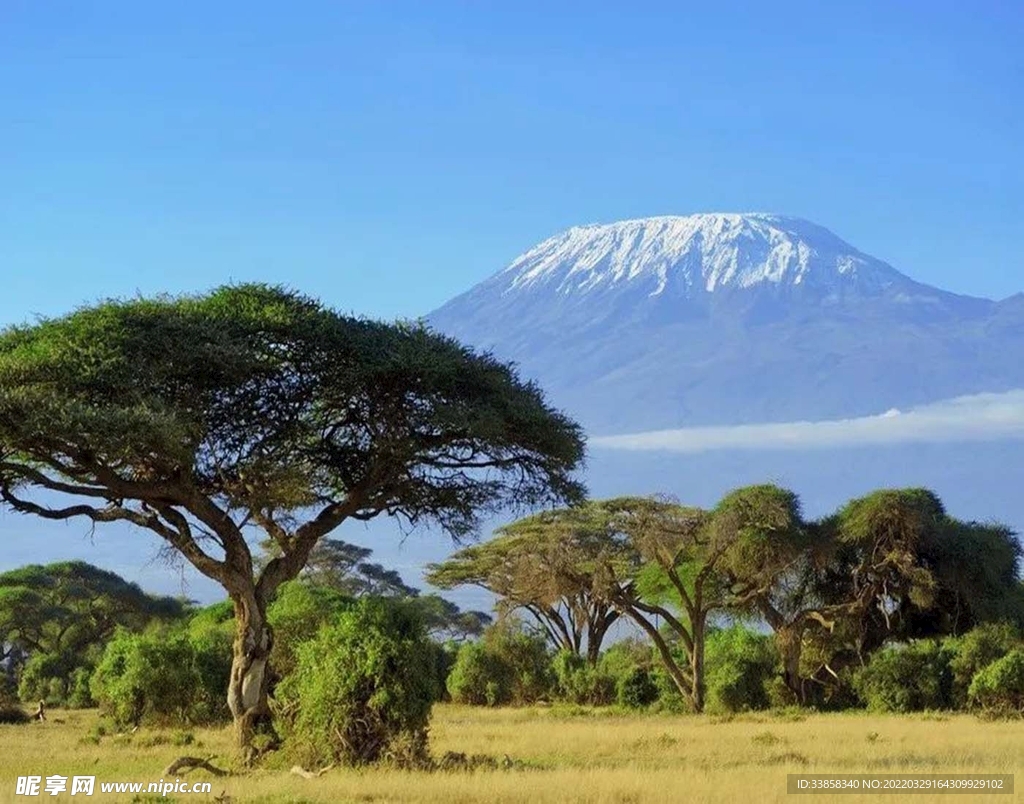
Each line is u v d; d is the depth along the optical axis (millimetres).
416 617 32094
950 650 58688
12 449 35344
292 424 38750
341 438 40531
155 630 80375
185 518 36375
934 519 69125
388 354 38312
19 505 35562
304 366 38594
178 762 30203
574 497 42406
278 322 37656
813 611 64625
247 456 37906
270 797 25016
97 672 51406
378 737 30656
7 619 91938
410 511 41406
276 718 33281
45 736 45344
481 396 40281
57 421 33344
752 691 62375
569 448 41156
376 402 39156
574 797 23891
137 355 36156
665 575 70562
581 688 67438
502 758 32125
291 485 37562
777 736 40406
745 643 64312
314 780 27469
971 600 68625
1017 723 46031
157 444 34031
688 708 61500
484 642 70062
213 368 36906
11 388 34938
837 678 63750
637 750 35375
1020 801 22812
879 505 66750
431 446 39844
